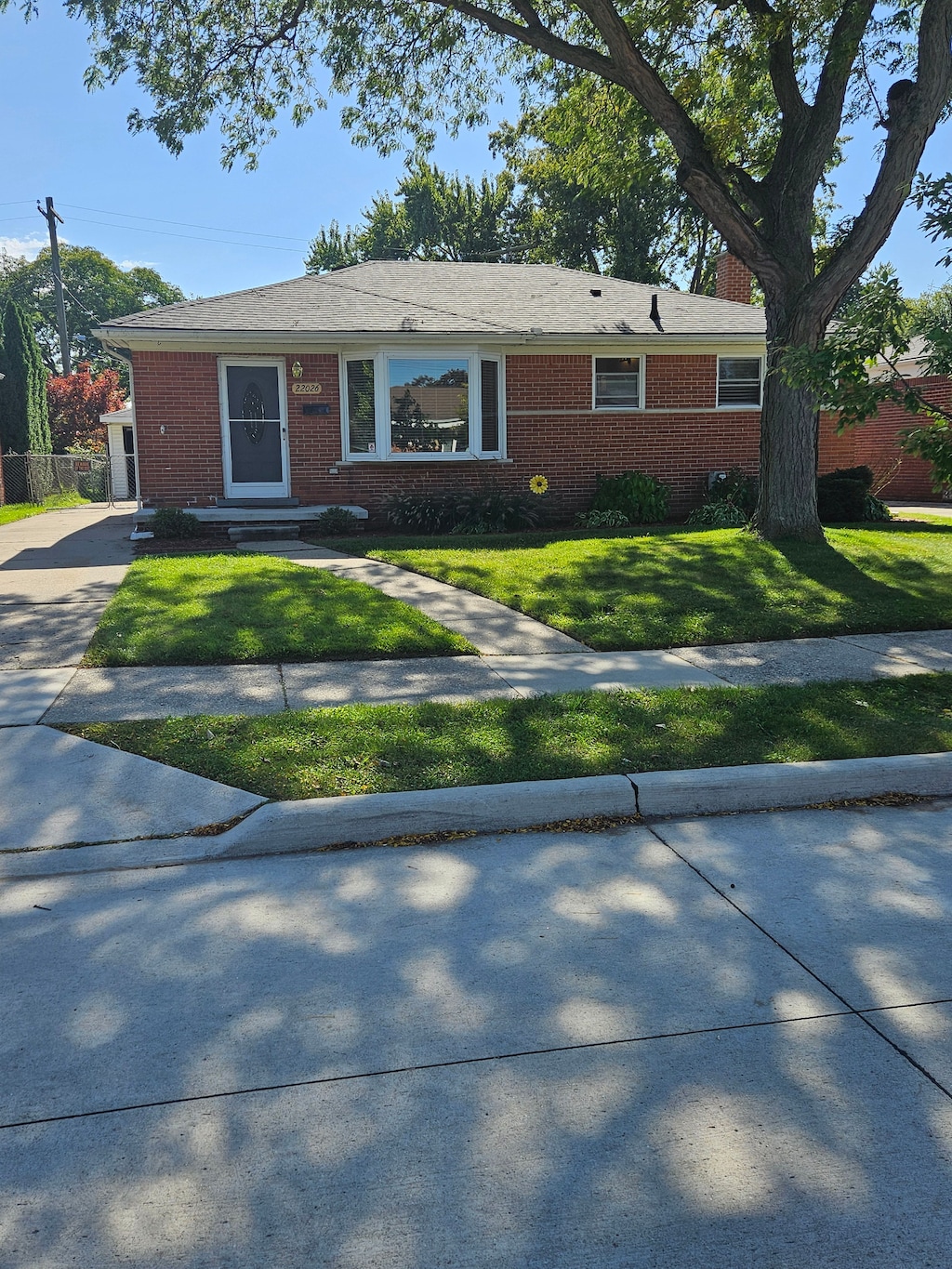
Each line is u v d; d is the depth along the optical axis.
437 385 14.38
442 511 14.12
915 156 9.74
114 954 3.20
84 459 31.05
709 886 3.77
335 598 8.45
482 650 7.20
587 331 14.75
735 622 8.00
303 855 4.05
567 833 4.32
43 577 9.79
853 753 5.00
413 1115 2.42
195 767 4.70
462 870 3.91
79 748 4.96
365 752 4.87
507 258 38.47
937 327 5.41
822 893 3.70
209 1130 2.36
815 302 10.58
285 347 14.07
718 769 4.73
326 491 14.66
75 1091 2.50
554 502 15.60
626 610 8.34
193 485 14.17
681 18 11.22
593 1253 1.99
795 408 11.28
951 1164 2.26
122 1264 1.96
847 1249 2.00
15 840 4.02
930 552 10.87
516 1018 2.85
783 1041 2.74
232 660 6.72
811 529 11.45
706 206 10.50
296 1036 2.75
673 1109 2.44
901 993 3.00
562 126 13.38
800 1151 2.29
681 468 16.02
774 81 11.10
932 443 5.81
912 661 6.99
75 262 54.53
